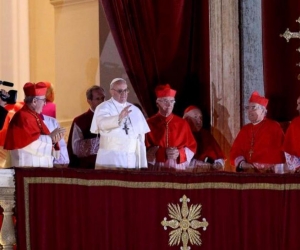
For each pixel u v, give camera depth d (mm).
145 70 25125
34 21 27906
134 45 25062
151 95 25094
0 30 27609
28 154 21344
